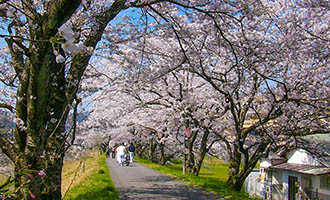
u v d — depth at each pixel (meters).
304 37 10.48
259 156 14.07
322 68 11.55
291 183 17.59
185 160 17.28
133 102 18.94
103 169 16.89
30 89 4.02
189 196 9.77
